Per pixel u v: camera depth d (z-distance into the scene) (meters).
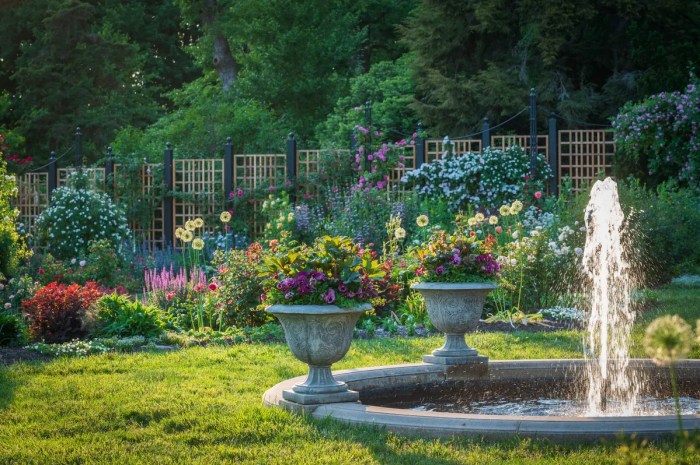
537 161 16.83
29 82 29.22
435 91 22.11
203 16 30.91
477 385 6.07
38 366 7.07
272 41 28.22
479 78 21.83
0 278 10.18
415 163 17.09
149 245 17.56
